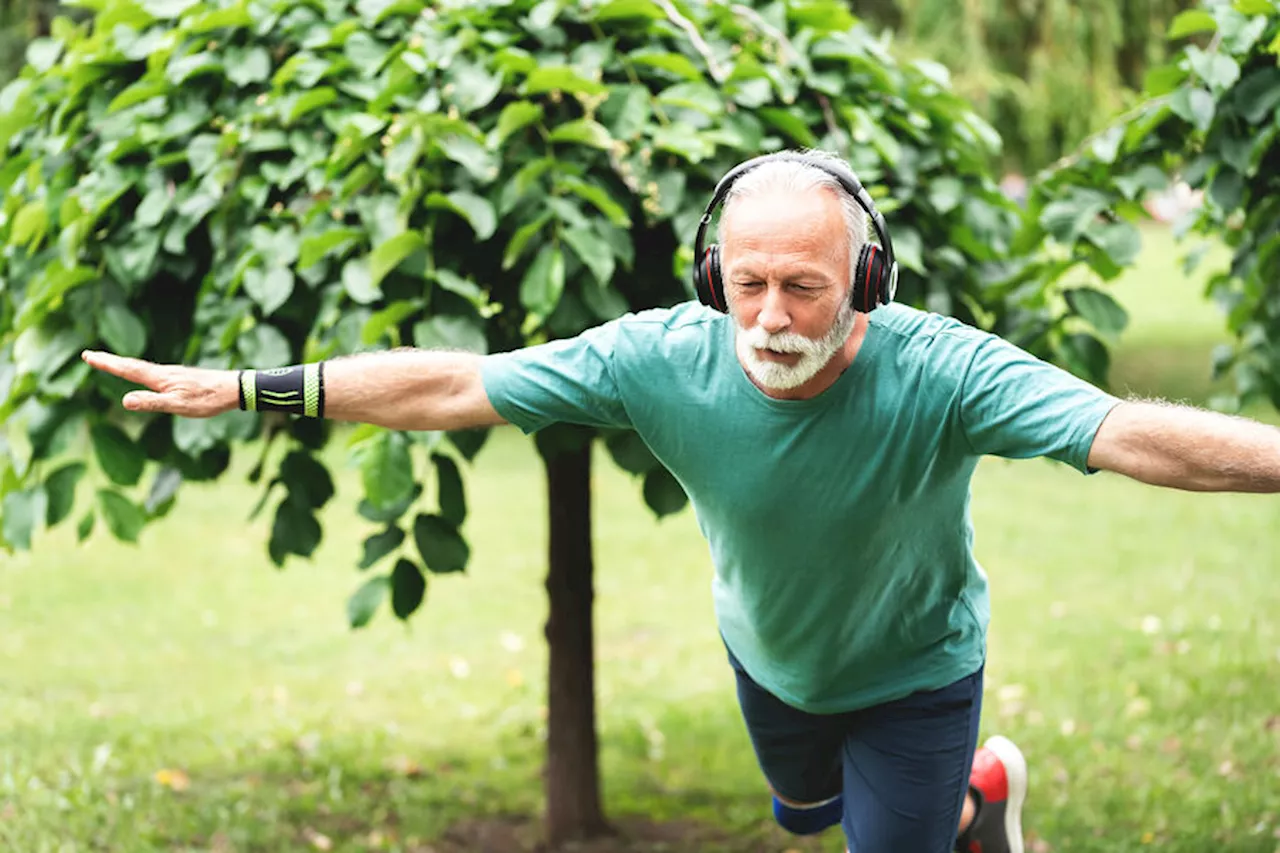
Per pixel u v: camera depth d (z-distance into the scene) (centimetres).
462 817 464
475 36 337
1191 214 397
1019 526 843
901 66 414
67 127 371
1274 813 432
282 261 321
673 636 663
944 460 231
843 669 270
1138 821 435
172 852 423
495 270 344
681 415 235
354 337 320
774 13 382
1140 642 612
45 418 339
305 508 354
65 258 326
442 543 340
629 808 472
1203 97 335
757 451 232
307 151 335
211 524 870
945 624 267
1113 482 956
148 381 231
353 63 343
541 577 764
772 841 446
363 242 328
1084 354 368
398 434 323
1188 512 861
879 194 342
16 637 653
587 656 438
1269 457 194
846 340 225
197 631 669
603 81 357
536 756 522
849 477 231
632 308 350
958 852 338
